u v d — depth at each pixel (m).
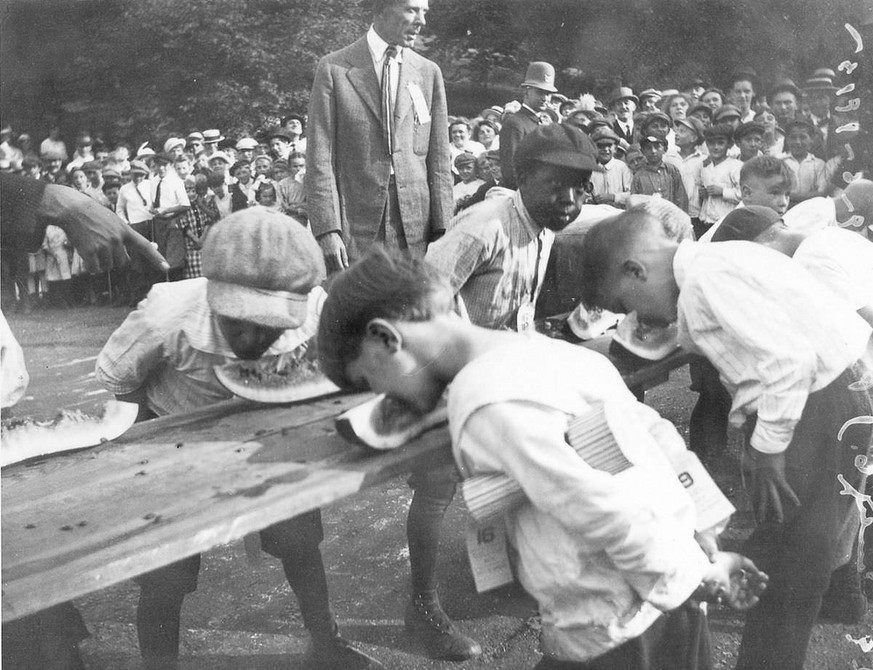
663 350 2.07
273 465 1.48
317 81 2.44
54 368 2.36
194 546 1.24
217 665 1.78
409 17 2.42
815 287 1.81
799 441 1.83
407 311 1.42
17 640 1.67
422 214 2.57
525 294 2.18
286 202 3.08
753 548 1.91
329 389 1.86
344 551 2.13
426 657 1.83
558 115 2.67
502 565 1.47
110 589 2.14
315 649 1.79
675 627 1.50
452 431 1.39
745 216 2.15
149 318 1.87
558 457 1.29
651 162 2.99
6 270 2.52
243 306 1.74
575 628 1.39
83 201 1.96
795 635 1.89
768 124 2.92
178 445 1.61
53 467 1.53
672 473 1.44
